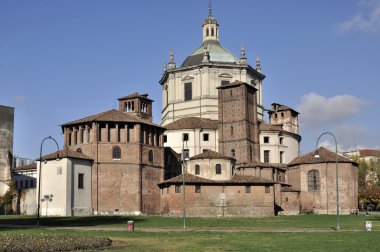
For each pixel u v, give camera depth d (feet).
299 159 380.37
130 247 134.62
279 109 445.78
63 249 126.11
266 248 132.98
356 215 333.42
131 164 330.95
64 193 306.14
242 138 374.84
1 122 385.91
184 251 125.59
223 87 389.39
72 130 341.62
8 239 136.36
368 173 570.87
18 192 370.12
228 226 228.63
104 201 322.34
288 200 356.18
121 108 406.21
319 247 134.82
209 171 331.98
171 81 423.23
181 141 386.32
